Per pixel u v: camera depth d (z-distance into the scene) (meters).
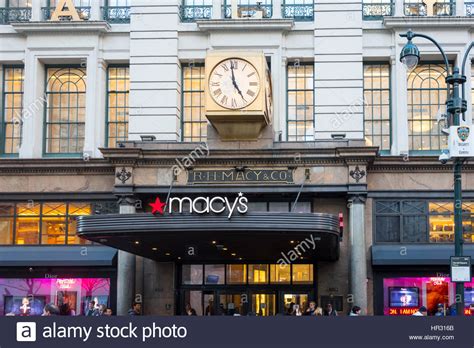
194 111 28.69
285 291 27.05
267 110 25.28
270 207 26.97
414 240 26.89
